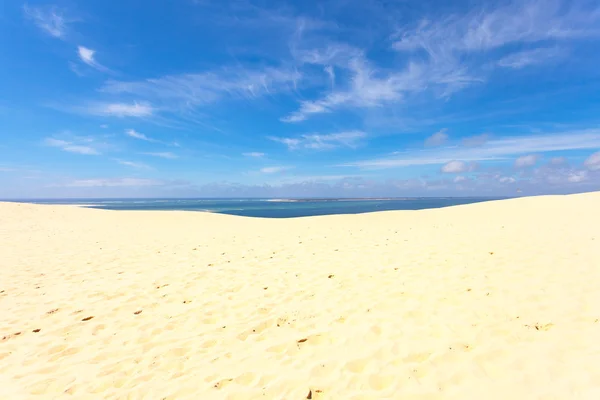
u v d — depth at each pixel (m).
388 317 4.13
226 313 4.73
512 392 2.54
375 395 2.70
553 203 17.20
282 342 3.74
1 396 3.00
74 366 3.47
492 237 8.60
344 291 5.24
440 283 5.17
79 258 8.52
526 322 3.65
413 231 11.26
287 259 7.70
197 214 21.48
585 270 5.24
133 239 11.90
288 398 2.76
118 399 2.92
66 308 5.05
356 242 9.46
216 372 3.24
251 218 19.47
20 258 8.55
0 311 4.95
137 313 4.84
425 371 2.93
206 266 7.37
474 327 3.63
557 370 2.73
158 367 3.40
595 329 3.38
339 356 3.33
